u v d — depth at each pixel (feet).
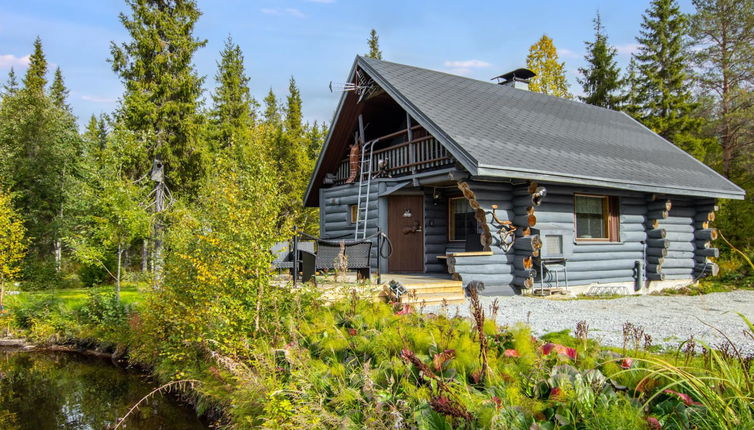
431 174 33.14
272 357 14.51
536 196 30.94
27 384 23.93
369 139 44.14
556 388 9.23
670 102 78.18
